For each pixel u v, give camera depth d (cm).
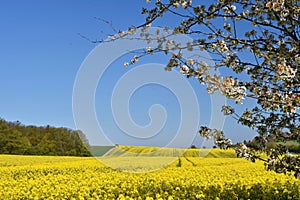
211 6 570
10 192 996
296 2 544
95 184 1096
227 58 565
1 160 2631
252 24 559
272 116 554
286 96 528
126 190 995
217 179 1125
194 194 816
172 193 850
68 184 1141
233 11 572
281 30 552
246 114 561
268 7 517
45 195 970
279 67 498
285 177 1124
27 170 1822
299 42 524
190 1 568
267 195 789
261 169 1535
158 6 572
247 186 911
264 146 571
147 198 750
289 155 533
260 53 552
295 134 554
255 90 532
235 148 563
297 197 770
